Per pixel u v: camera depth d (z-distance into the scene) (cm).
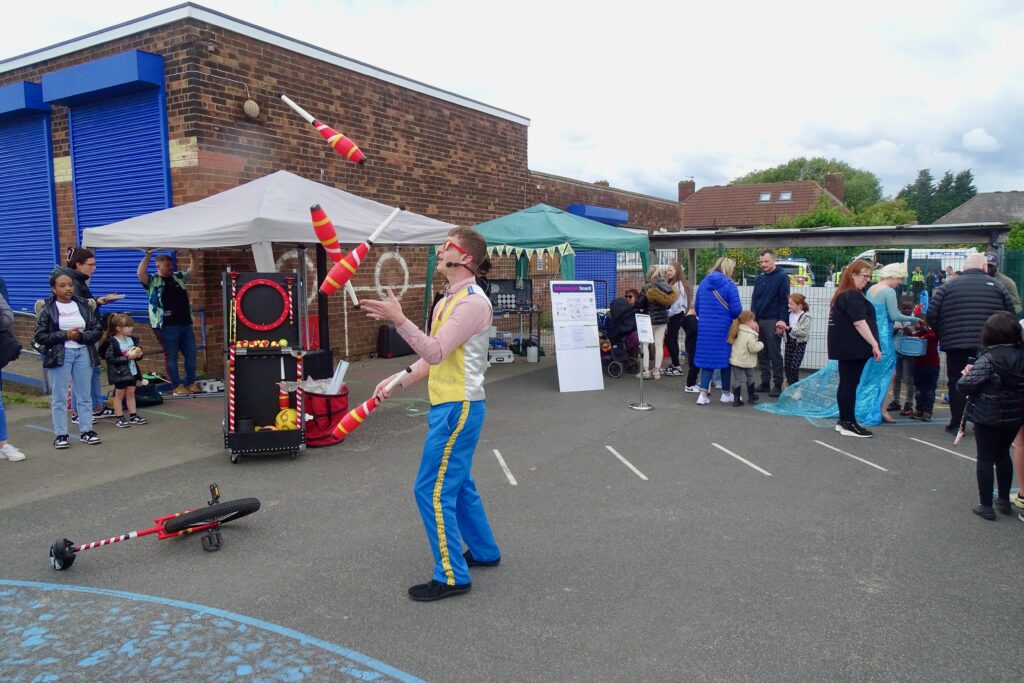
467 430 366
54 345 645
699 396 883
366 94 1191
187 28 912
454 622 355
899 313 794
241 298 623
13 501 525
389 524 484
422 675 310
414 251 1306
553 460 638
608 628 350
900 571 416
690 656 325
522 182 1652
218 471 598
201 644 335
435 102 1352
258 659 322
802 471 608
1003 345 483
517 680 306
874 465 626
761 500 535
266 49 1012
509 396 934
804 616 363
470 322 350
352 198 797
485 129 1502
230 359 621
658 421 791
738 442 702
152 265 981
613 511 511
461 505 400
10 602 375
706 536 466
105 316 763
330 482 570
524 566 420
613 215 2044
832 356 723
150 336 997
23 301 1186
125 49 973
